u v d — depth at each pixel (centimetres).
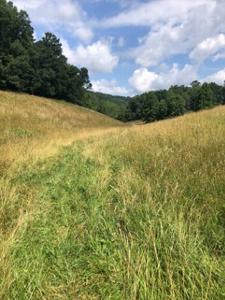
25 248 410
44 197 590
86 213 510
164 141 900
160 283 330
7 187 614
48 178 730
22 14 6400
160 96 10319
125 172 657
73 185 668
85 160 904
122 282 344
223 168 543
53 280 360
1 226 466
